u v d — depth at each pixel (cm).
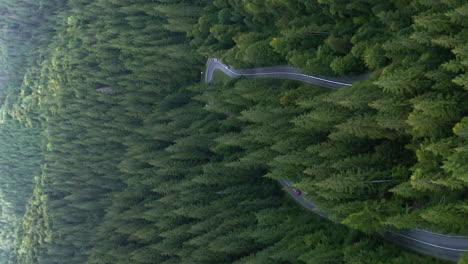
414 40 4466
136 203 9219
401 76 4269
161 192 8256
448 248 4512
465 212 3878
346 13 5947
